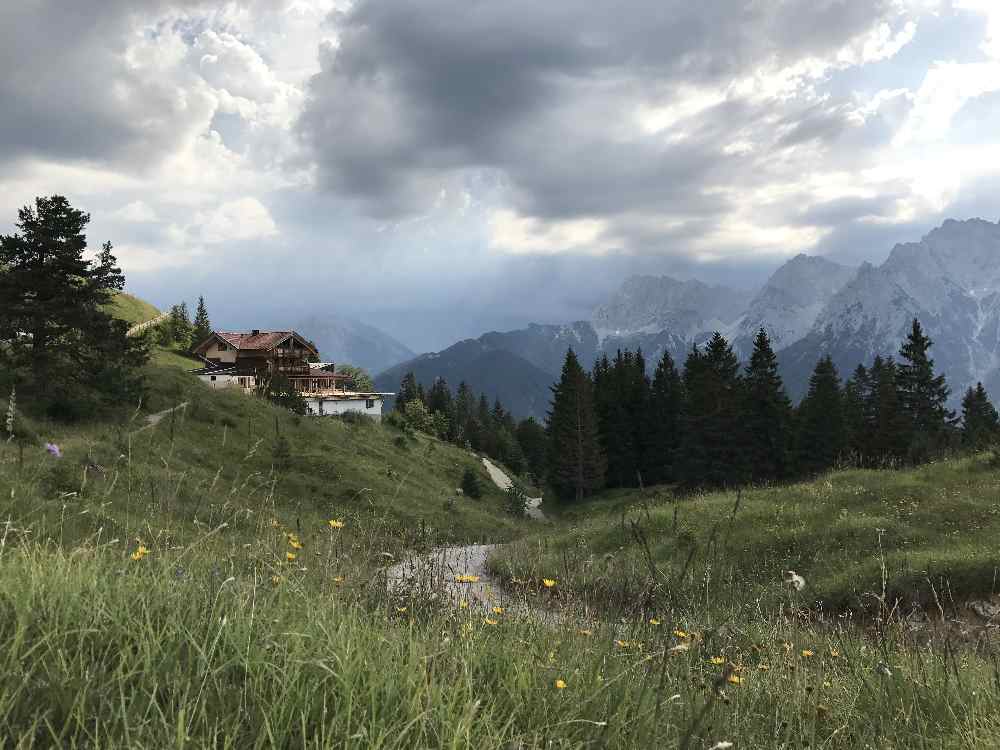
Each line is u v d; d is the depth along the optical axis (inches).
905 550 668.1
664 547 698.2
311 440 1898.4
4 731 66.4
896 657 208.5
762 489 999.0
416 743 79.7
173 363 4242.1
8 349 1393.9
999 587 515.2
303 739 74.9
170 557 144.9
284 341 3673.7
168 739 67.9
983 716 158.6
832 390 2559.1
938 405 3105.3
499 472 3922.2
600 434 3235.7
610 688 122.4
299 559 179.6
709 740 119.0
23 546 128.1
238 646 97.0
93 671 81.9
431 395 6171.3
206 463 1163.9
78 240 1379.2
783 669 208.1
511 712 104.0
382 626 134.5
